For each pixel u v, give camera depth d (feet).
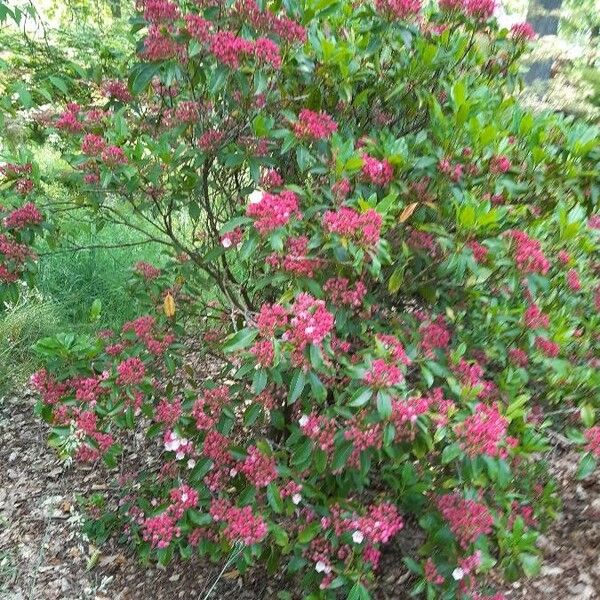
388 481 3.70
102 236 7.61
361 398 2.88
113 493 5.14
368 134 4.06
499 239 3.41
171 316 4.46
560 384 4.17
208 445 3.70
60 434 3.86
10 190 4.30
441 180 3.53
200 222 5.90
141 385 3.82
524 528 3.68
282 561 4.41
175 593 4.34
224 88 3.52
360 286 3.36
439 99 4.08
